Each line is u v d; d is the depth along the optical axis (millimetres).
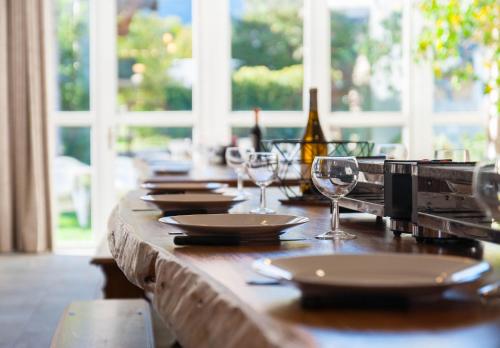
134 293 4188
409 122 7848
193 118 7789
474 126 7887
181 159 7098
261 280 1373
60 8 7613
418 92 7824
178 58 7762
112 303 3215
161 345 3908
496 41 6949
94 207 7719
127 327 2803
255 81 7797
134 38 7715
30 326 4555
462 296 1229
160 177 4500
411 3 7742
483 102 7859
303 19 7785
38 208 7410
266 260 1339
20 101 7352
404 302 1165
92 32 7652
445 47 7082
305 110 7812
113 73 7691
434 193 1847
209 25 7723
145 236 1993
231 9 7762
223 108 7777
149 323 2873
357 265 1341
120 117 7730
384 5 7789
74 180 7707
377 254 1363
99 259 4156
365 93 7840
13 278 6129
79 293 5535
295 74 7809
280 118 7812
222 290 1268
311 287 1143
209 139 7785
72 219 7711
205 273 1425
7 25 7297
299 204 2963
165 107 7777
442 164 1914
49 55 7422
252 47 7785
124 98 7738
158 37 7738
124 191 7762
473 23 6977
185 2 7738
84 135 7703
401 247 1782
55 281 5996
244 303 1178
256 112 5352
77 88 7676
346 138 7863
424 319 1088
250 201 3088
